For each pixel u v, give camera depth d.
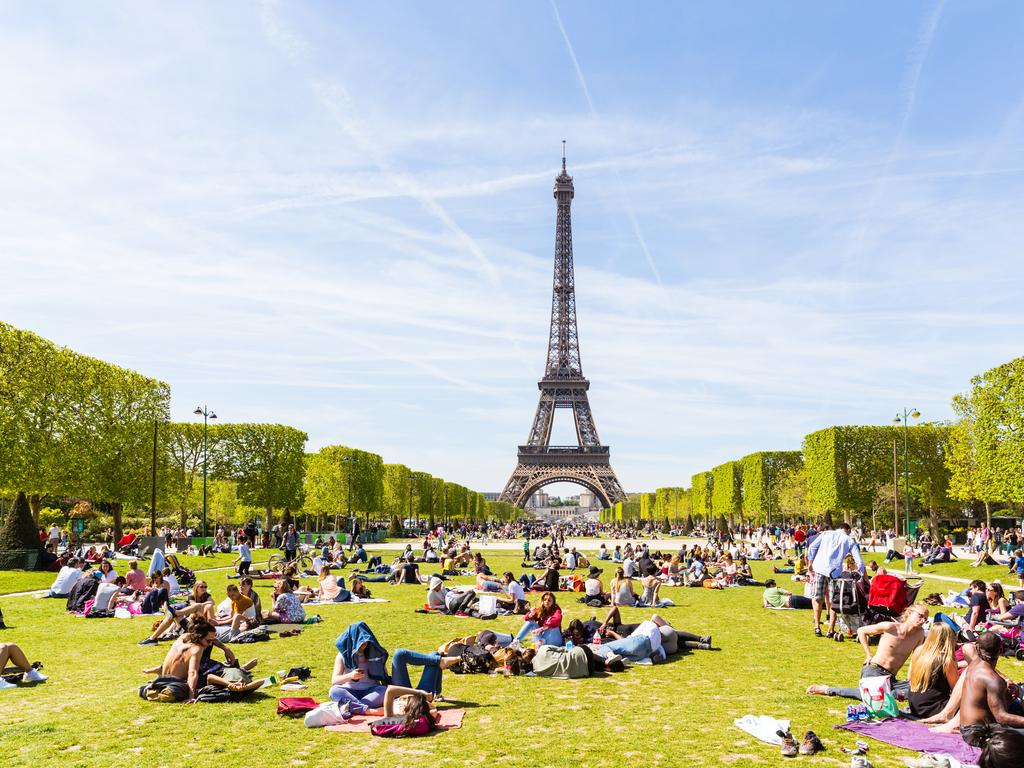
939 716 16.20
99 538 111.19
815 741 14.56
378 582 52.53
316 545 92.19
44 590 44.50
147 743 15.09
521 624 32.69
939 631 17.28
